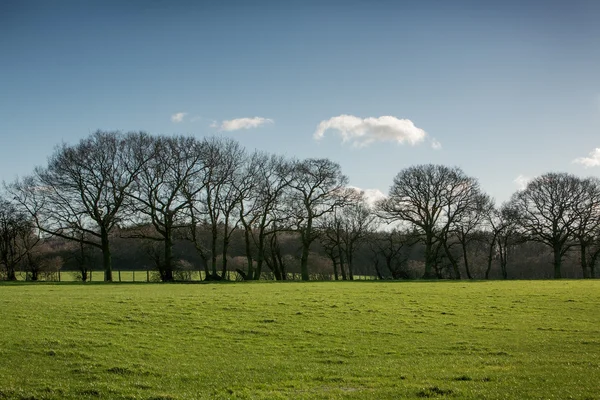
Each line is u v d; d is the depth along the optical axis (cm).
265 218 7975
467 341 2434
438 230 8962
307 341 2444
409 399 1491
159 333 2564
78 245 8725
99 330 2581
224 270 7769
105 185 7156
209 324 2814
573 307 3569
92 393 1600
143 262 9825
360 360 2078
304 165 8169
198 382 1738
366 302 3784
